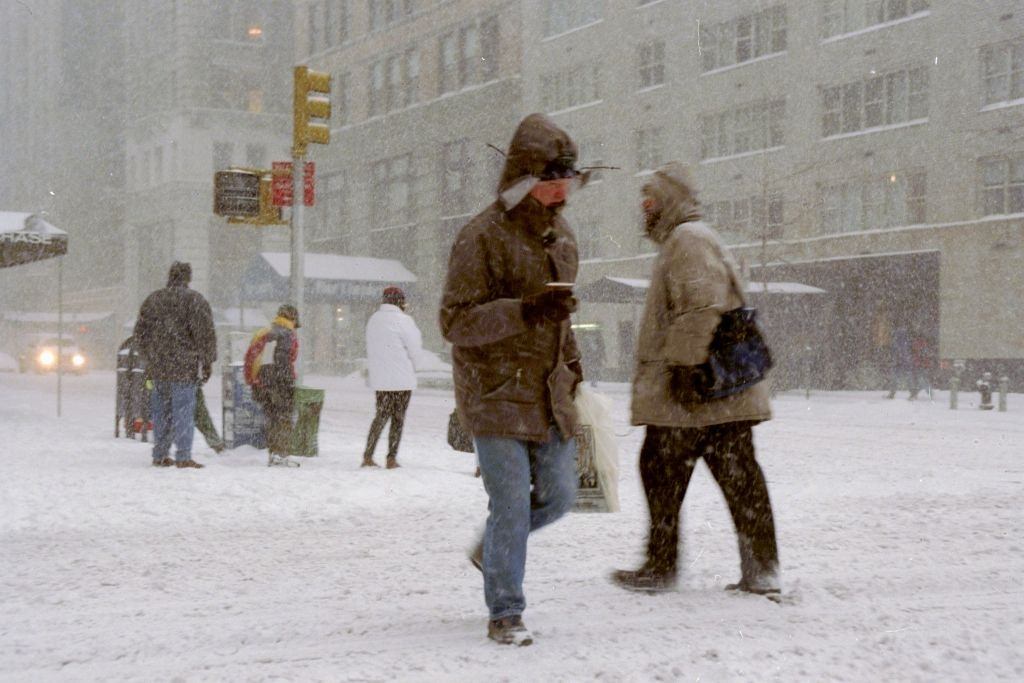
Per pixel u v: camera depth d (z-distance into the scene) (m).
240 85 75.88
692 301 5.29
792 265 41.75
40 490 9.89
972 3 36.72
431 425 20.34
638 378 5.62
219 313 67.69
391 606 5.42
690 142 46.31
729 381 5.35
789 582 5.83
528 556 6.76
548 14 53.53
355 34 65.94
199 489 9.98
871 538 7.32
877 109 39.97
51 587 5.96
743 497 5.52
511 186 4.59
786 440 16.64
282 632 4.88
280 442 12.22
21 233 19.67
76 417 20.98
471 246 4.61
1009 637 4.64
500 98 55.25
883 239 39.06
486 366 4.63
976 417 22.89
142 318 11.93
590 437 6.11
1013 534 7.46
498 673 4.12
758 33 44.06
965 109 36.97
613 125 49.72
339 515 8.60
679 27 46.75
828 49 41.12
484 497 9.64
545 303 4.46
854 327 40.12
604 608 5.25
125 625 5.06
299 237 14.45
